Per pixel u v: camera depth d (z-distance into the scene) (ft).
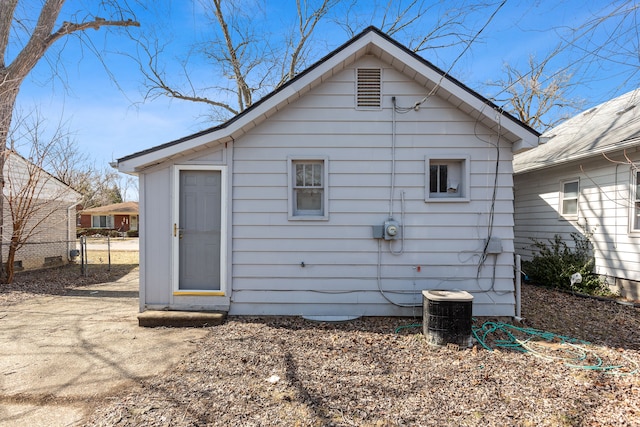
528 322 16.69
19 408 9.06
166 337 14.39
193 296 17.07
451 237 17.04
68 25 25.68
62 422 8.42
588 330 15.67
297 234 17.24
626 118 25.82
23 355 12.52
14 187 31.04
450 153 17.07
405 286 17.11
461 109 16.98
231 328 15.48
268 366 11.53
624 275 22.36
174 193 17.01
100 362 11.89
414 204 17.16
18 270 32.78
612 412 8.87
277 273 17.19
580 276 23.02
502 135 16.90
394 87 17.22
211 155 17.15
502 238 16.97
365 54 17.17
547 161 27.53
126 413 8.73
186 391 9.85
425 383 10.42
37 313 18.42
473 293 17.02
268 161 17.24
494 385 10.33
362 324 16.15
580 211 25.90
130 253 52.11
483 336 14.55
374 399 9.46
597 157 23.84
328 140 17.25
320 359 12.16
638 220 21.85
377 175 17.20
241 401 9.31
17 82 24.99
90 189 74.69
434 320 13.67
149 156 16.11
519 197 34.01
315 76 16.11
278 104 16.31
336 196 17.21
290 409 8.93
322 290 17.16
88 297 22.71
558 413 8.80
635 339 14.53
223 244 17.10
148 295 17.04
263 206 17.21
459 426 8.27
